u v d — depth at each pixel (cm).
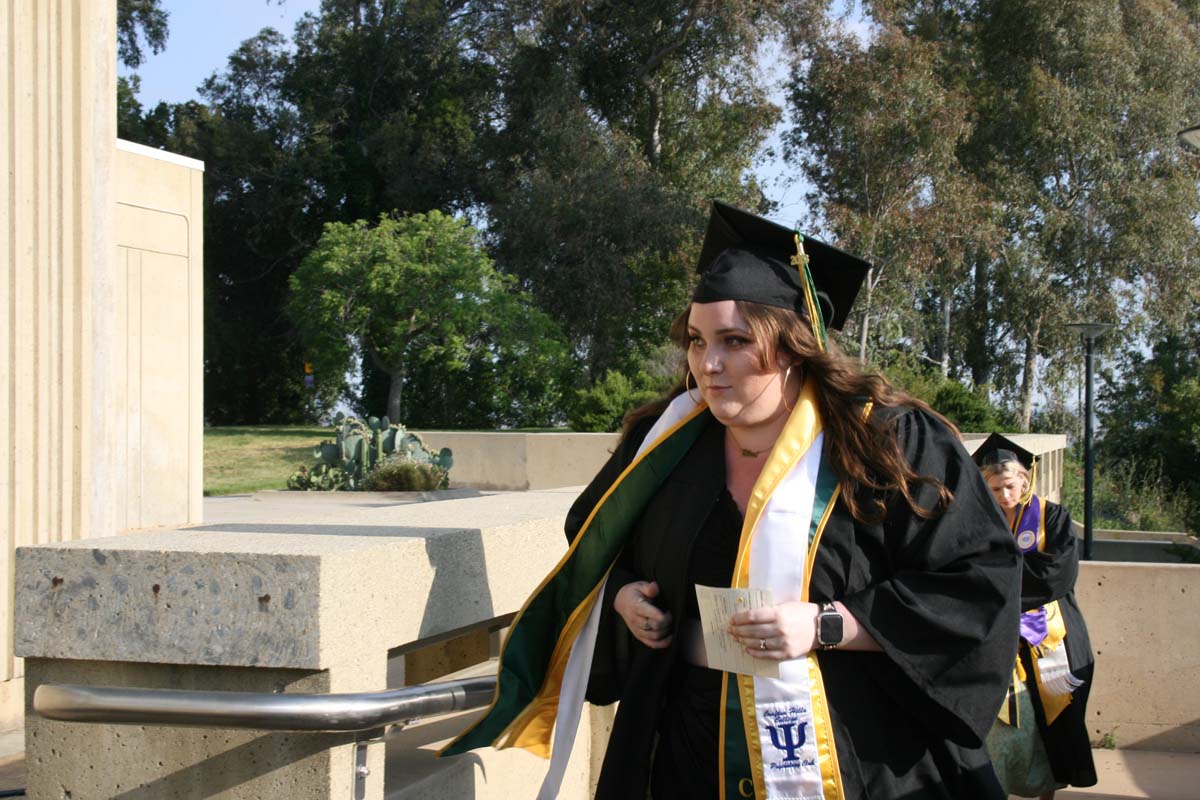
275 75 4547
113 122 600
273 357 4494
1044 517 445
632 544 250
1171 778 583
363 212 4366
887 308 3512
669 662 231
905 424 222
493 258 3841
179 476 837
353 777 234
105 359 596
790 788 211
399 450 1731
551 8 3791
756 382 221
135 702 214
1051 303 3938
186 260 840
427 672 392
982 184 3706
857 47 3488
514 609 300
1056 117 3825
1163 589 640
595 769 368
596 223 3606
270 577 222
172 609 227
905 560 216
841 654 216
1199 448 3138
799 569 212
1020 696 433
